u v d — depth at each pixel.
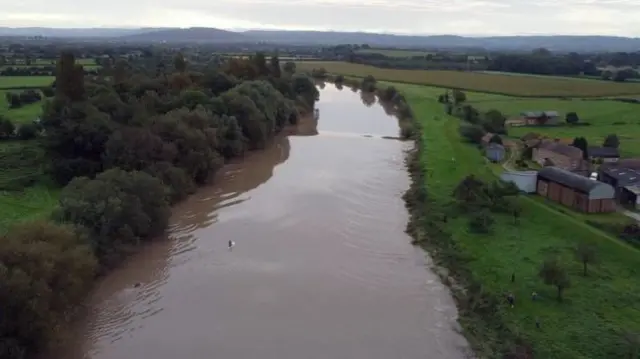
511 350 41.66
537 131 124.44
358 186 84.12
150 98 100.50
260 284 53.91
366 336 45.34
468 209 70.75
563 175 75.12
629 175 78.31
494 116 125.19
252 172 91.25
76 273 46.91
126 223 60.00
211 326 46.88
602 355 40.62
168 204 70.50
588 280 52.19
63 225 51.81
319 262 58.59
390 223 69.56
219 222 69.38
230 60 152.88
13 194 74.25
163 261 58.75
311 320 47.72
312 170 92.88
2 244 42.47
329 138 118.25
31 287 40.25
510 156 100.81
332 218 70.88
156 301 50.97
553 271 48.81
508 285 51.41
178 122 85.50
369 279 55.16
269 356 42.66
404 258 59.88
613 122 135.38
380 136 121.12
